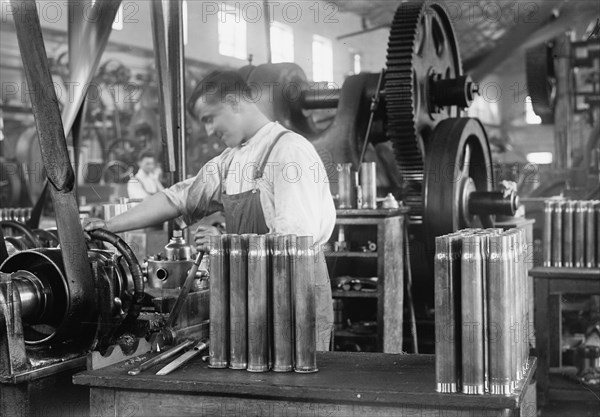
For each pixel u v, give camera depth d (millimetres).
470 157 5820
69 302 2578
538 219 7836
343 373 2248
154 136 12461
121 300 2766
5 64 10594
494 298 1995
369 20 6438
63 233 2602
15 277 2602
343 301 5152
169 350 2496
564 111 9328
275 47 5953
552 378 4703
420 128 5566
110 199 10375
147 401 2229
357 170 5301
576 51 9398
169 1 3867
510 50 8773
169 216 3561
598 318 5293
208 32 10227
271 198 3250
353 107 5434
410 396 2016
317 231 3186
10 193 10430
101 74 11828
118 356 2436
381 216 4598
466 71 9102
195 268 2703
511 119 13195
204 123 3391
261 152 3270
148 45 12367
